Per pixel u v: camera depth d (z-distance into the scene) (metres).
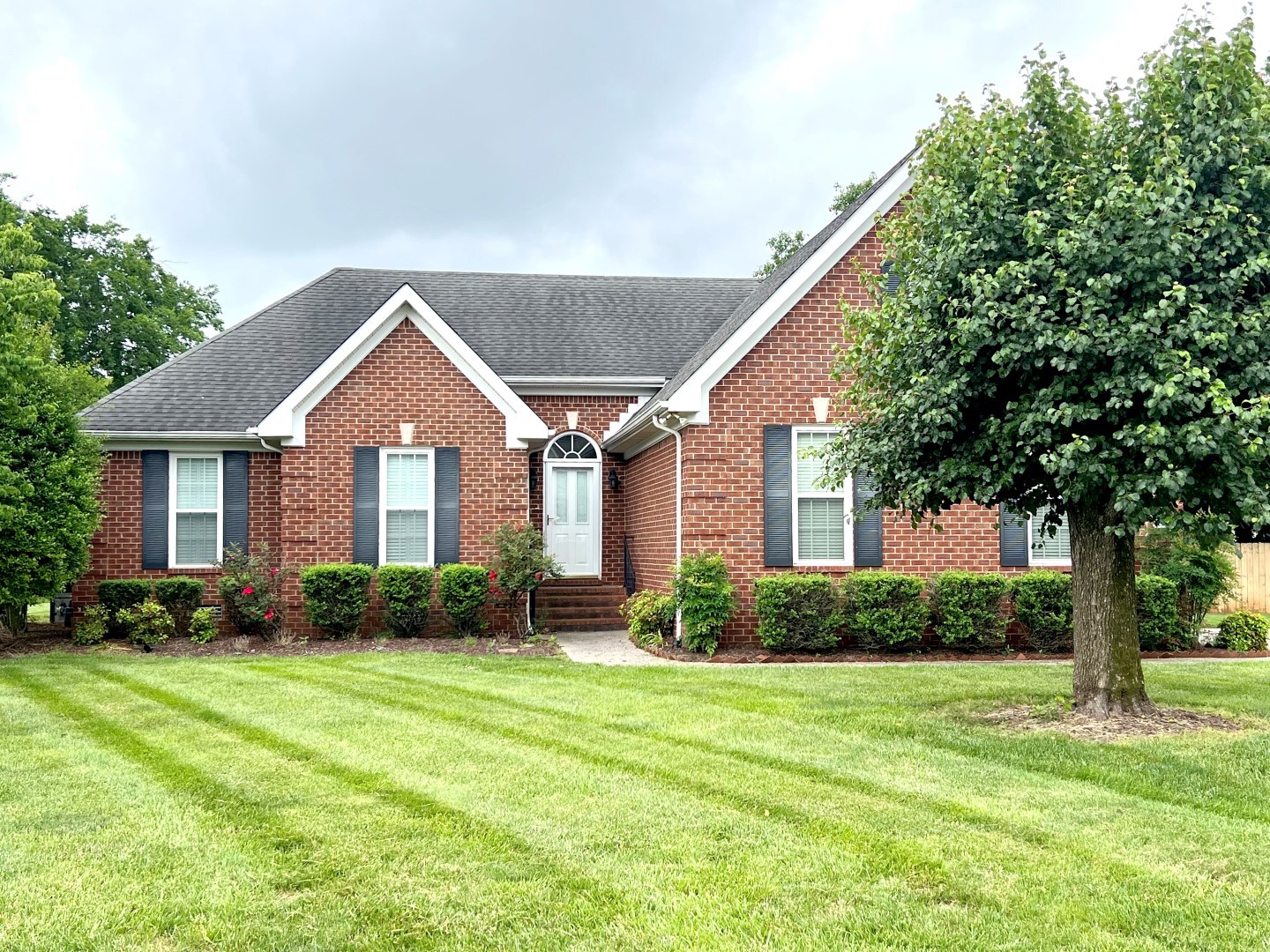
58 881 5.41
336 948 4.61
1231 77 8.34
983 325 8.52
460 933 4.77
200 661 14.51
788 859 5.73
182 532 17.97
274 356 20.28
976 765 7.89
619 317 22.73
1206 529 8.21
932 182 9.59
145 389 18.86
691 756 8.22
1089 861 5.68
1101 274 8.27
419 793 7.12
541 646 15.94
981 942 4.64
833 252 15.83
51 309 15.22
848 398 10.92
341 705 10.70
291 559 17.06
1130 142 8.66
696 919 4.89
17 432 15.55
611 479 20.56
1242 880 5.41
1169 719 9.44
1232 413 8.12
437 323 17.47
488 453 17.64
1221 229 8.03
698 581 14.85
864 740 8.80
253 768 7.91
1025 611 15.17
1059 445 8.41
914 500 9.62
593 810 6.69
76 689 11.83
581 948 4.60
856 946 4.61
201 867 5.62
